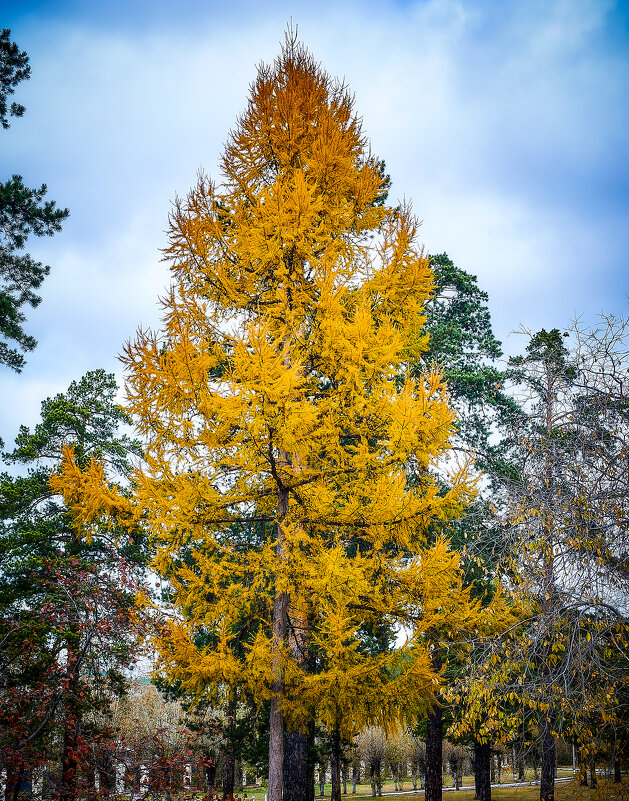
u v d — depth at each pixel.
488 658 8.17
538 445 8.58
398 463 9.09
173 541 9.16
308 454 9.50
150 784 9.31
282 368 7.80
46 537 16.59
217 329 10.10
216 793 9.90
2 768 9.16
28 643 10.13
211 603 9.31
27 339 15.41
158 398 9.07
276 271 10.38
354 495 9.41
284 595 9.61
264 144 11.91
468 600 9.12
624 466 7.74
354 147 12.14
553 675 7.75
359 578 8.44
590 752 7.68
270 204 10.17
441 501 8.95
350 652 8.68
